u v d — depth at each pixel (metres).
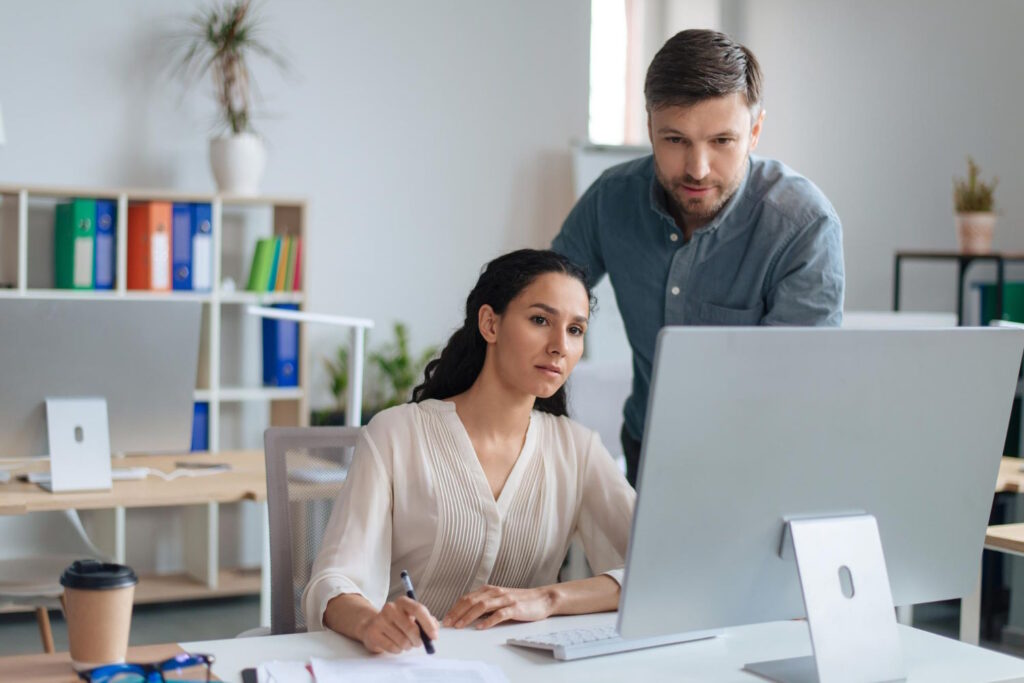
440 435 1.89
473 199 5.31
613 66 5.75
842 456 1.51
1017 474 3.37
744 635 1.74
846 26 5.74
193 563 4.66
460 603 1.75
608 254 2.54
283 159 4.95
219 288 4.54
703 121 2.05
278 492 2.05
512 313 1.83
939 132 5.75
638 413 2.63
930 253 5.36
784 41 5.77
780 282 2.32
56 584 2.87
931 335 1.53
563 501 1.96
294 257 4.68
